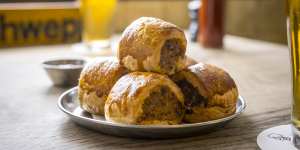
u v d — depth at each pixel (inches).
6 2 54.4
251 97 25.3
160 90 17.4
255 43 47.1
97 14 41.4
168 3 60.3
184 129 17.1
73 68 27.6
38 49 42.8
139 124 17.1
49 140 18.2
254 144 17.6
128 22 58.5
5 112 22.5
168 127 16.8
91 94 19.6
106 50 41.1
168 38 18.1
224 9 43.1
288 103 24.0
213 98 18.4
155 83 17.3
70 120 20.4
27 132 19.3
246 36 59.9
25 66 35.1
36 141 18.1
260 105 23.5
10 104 24.0
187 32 54.8
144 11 59.2
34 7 46.1
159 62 18.1
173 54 18.5
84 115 20.3
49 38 45.8
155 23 18.6
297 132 16.8
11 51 41.7
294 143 17.0
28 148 17.4
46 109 22.9
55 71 27.6
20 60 37.5
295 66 16.5
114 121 17.6
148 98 17.1
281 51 42.0
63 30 46.3
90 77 19.8
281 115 21.6
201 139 17.9
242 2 59.7
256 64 35.6
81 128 19.4
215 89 18.5
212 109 18.5
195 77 18.6
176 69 18.6
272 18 55.9
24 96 25.8
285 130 19.0
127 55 18.7
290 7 16.5
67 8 46.1
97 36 42.1
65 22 46.2
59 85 28.4
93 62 20.5
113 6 41.9
